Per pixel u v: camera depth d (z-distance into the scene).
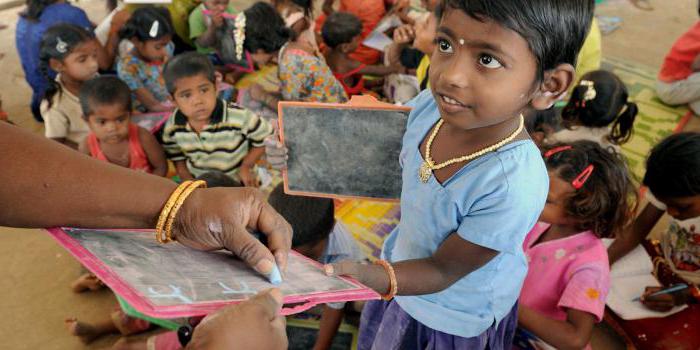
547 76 1.00
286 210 1.83
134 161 2.67
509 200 1.09
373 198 1.63
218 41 3.74
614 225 1.80
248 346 0.70
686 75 3.53
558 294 1.93
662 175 1.96
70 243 0.74
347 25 3.41
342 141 1.53
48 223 0.83
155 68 3.29
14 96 3.77
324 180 1.62
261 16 3.09
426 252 1.33
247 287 0.80
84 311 2.40
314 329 2.30
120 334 2.31
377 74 3.60
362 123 1.48
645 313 2.23
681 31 4.63
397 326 1.62
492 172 1.10
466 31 0.93
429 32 2.52
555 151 1.77
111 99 2.41
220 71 3.83
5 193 0.79
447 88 0.99
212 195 0.93
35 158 0.82
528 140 1.14
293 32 3.23
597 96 2.36
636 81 3.94
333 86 3.18
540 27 0.90
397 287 1.16
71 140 3.03
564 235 1.93
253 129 2.68
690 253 2.25
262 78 3.91
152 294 0.65
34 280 2.53
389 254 1.64
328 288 0.90
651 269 2.40
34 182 0.81
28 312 2.39
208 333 0.69
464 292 1.40
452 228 1.21
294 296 0.80
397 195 1.61
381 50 3.75
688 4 5.04
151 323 2.26
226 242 0.92
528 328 1.86
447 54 0.99
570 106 2.46
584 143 1.78
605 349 2.33
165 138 2.72
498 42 0.91
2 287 2.49
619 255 2.44
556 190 1.74
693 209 1.98
